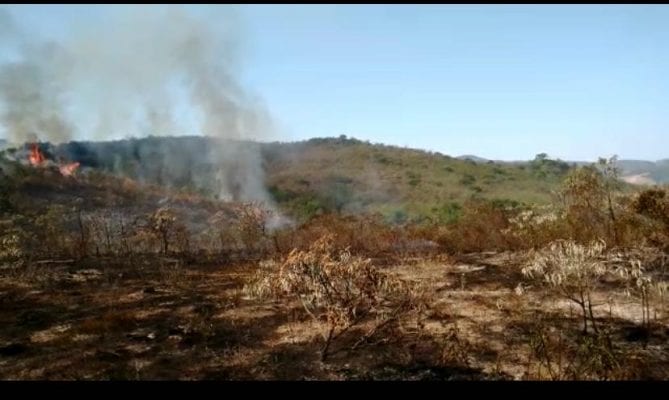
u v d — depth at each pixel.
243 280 8.23
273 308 6.59
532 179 54.75
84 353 5.00
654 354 4.67
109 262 10.30
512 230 10.86
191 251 12.09
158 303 6.89
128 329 5.76
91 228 12.91
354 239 11.81
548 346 4.78
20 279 8.44
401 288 5.32
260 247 12.24
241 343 5.29
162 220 12.21
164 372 4.54
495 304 6.45
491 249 11.07
